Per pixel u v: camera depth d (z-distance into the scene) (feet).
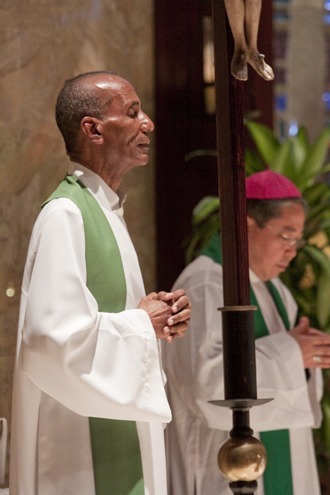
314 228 36.19
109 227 22.58
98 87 22.66
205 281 28.76
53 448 21.21
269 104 44.09
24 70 31.24
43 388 20.39
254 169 37.42
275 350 28.14
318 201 36.45
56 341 19.86
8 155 30.48
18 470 21.15
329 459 36.37
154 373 21.07
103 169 22.93
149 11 38.75
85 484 21.16
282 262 29.58
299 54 55.67
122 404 20.36
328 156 53.98
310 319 36.19
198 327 28.14
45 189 31.53
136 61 38.14
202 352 27.73
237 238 19.25
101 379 20.38
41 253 20.89
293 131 55.36
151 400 20.84
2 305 29.84
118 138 22.59
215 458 28.14
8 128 30.58
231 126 19.39
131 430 21.94
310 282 36.01
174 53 39.22
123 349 20.74
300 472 29.12
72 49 33.42
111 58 36.14
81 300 20.49
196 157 39.50
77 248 21.35
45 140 31.73
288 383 27.99
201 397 27.66
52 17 32.60
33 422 21.18
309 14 55.72
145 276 38.14
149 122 23.04
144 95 38.55
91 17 34.68
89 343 20.44
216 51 19.69
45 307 20.24
